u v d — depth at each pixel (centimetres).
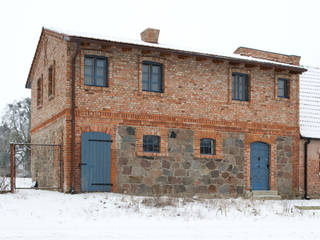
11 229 955
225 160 1788
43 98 1950
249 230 1073
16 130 4362
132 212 1229
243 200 1641
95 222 1084
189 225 1104
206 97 1772
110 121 1575
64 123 1523
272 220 1267
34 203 1277
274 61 2122
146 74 1678
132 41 1716
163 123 1670
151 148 1656
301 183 1980
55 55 1716
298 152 1983
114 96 1590
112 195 1461
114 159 1569
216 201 1501
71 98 1517
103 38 1569
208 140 1783
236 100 1848
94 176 1530
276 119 1938
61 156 1565
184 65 1738
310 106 2138
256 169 1875
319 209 1579
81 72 1537
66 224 1043
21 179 2612
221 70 1819
